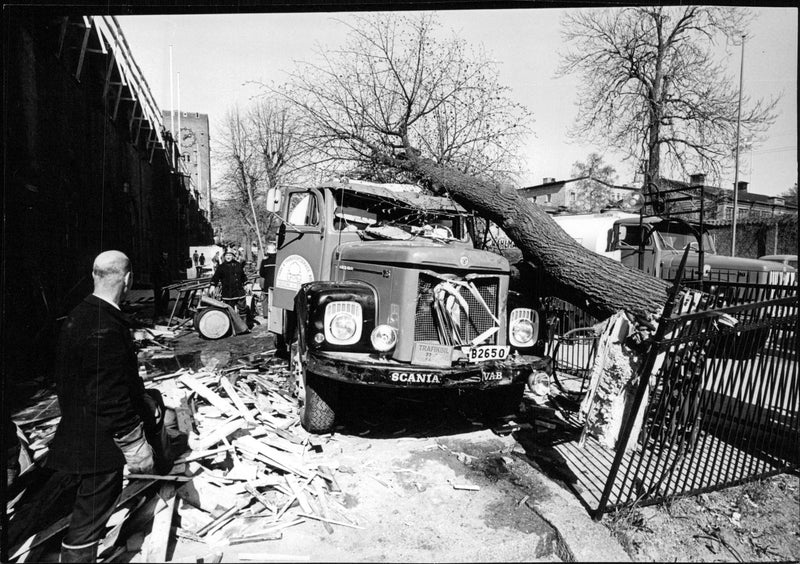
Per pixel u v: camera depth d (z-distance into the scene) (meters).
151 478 3.10
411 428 4.64
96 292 2.52
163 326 9.95
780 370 3.63
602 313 4.48
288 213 5.92
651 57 14.34
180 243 25.92
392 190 5.49
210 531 2.86
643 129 14.89
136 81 16.52
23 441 3.41
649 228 8.59
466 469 3.79
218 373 5.66
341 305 3.97
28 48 8.04
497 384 4.03
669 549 2.85
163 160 22.19
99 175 12.84
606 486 3.07
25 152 7.70
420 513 3.14
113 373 2.42
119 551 2.66
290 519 3.01
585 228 11.79
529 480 3.63
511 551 2.80
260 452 3.64
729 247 24.03
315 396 4.12
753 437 4.18
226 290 10.02
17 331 5.89
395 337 3.94
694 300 3.89
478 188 5.80
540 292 5.31
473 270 4.15
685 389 3.43
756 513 3.25
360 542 2.81
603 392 3.96
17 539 2.73
